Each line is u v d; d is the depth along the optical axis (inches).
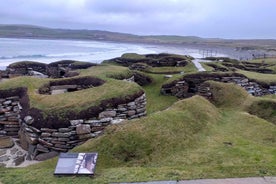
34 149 454.9
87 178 275.3
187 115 482.3
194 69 1104.8
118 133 398.9
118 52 3344.0
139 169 303.1
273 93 890.1
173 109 499.2
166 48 5226.4
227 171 285.6
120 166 355.6
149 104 805.2
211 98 726.5
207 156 372.5
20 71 1029.2
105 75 740.7
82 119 458.0
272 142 437.4
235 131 476.1
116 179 273.3
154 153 378.0
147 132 407.2
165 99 845.2
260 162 346.3
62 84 634.8
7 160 435.8
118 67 897.5
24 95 534.6
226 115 561.6
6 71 1008.2
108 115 482.6
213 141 425.4
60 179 274.2
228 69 1147.9
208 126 479.5
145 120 432.8
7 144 495.2
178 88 869.2
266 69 1333.7
